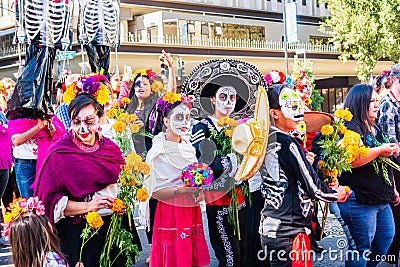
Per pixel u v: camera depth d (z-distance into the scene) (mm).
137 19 29469
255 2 35312
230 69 4773
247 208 5574
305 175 4242
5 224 3707
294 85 6117
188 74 4871
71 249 4770
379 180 5215
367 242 5285
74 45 19156
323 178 4852
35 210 3719
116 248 4949
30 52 5703
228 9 33000
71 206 4719
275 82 5754
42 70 5684
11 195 8086
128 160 4812
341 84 38094
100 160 4832
